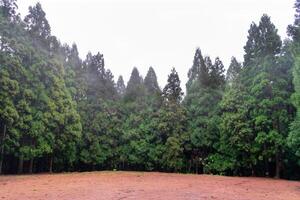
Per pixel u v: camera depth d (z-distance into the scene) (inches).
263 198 597.9
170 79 1973.4
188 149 1685.5
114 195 572.1
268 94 1337.4
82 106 1755.7
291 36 1299.2
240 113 1369.3
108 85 2073.1
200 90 1785.2
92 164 1792.6
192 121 1724.9
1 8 1290.6
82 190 650.2
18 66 1231.5
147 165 1788.9
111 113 1872.5
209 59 1914.4
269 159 1311.5
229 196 604.4
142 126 1849.2
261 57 1432.1
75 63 1950.1
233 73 1964.8
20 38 1309.1
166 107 1802.4
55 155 1536.7
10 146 1200.2
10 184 786.2
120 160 1836.9
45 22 1507.1
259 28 1477.6
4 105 1137.4
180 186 781.3
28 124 1238.9
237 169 1517.0
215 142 1592.0
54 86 1414.9
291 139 1047.0
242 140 1341.0
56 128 1381.6
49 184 786.8
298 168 1419.8
